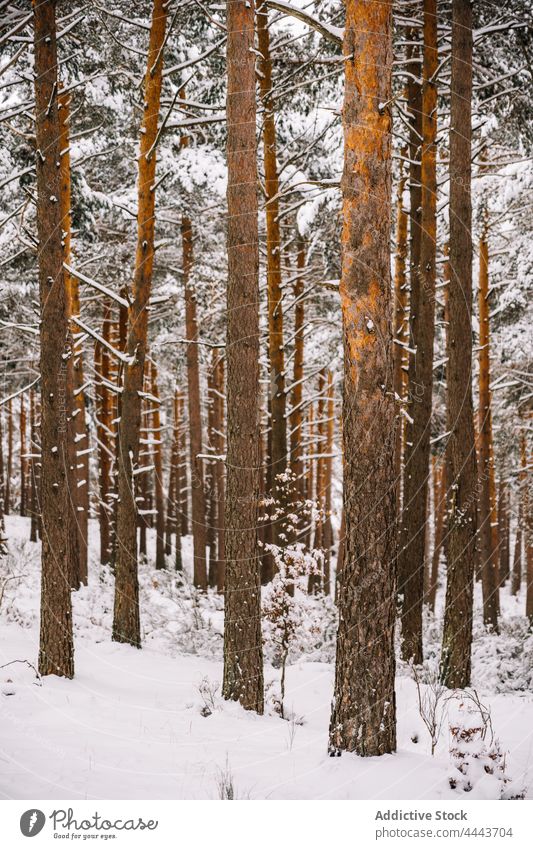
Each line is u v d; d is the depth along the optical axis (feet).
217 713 24.64
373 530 19.54
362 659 19.45
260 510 46.75
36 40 26.96
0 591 42.39
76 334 48.34
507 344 57.21
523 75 36.88
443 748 22.12
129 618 37.58
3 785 16.17
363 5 19.56
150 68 37.19
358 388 19.81
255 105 27.14
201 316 61.72
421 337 39.55
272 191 44.19
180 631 42.68
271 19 41.42
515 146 43.04
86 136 49.85
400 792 16.85
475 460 33.91
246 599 26.40
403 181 46.96
